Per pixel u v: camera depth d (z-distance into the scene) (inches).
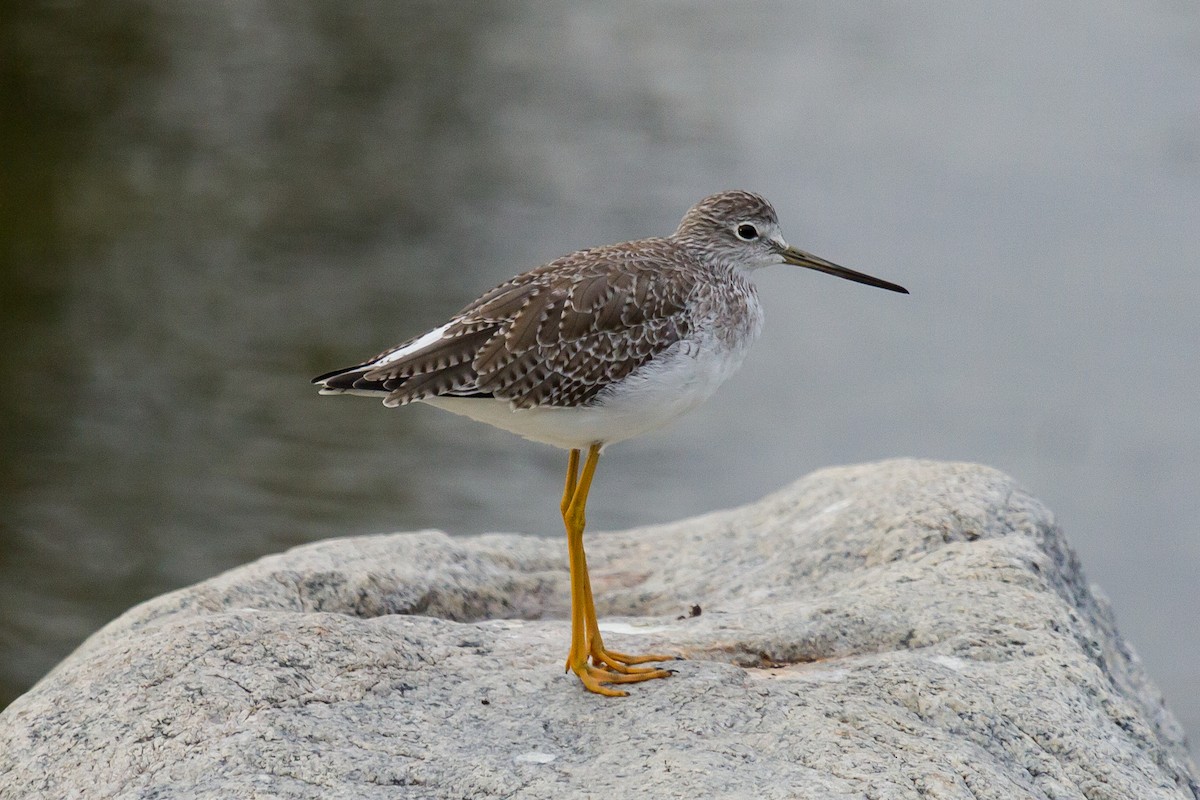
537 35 1357.0
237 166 1066.7
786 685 272.5
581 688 273.7
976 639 299.0
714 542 390.6
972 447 776.3
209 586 339.6
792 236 1019.3
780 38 1389.0
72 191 1028.5
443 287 918.4
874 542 354.6
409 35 1321.4
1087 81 1286.9
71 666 290.0
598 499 715.4
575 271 290.5
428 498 706.2
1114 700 285.9
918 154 1153.4
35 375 805.9
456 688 273.3
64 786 245.9
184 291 903.1
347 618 290.7
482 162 1109.1
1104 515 716.7
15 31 1258.6
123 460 730.8
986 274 970.7
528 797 234.2
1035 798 247.9
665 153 1136.2
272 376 812.6
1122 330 898.1
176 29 1294.3
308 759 244.8
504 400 281.4
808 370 855.7
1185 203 1066.1
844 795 231.1
